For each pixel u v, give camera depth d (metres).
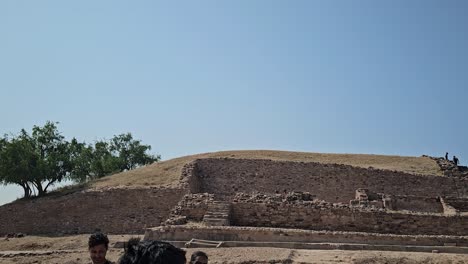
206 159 53.22
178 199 45.25
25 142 59.84
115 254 27.16
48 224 46.19
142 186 47.81
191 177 48.38
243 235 29.16
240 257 24.48
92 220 45.41
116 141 94.25
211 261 23.81
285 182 51.12
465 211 45.41
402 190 50.94
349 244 27.61
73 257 27.52
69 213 46.41
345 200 49.91
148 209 45.25
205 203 34.91
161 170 54.50
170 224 32.84
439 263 22.78
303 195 37.78
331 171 51.59
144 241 5.68
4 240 41.75
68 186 55.09
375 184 51.00
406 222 32.44
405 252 25.56
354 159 63.69
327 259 23.78
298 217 33.59
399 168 57.94
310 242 28.36
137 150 94.12
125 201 46.09
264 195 36.28
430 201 46.22
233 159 53.03
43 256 28.38
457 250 26.69
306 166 52.03
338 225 32.91
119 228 44.41
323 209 33.41
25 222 46.94
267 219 34.03
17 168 56.72
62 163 62.25
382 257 23.75
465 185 51.75
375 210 33.03
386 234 29.11
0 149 58.03
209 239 29.31
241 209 34.56
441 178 52.09
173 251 5.38
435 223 32.25
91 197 46.94
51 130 63.72
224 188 50.97
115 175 56.50
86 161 72.69
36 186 59.28
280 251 25.89
